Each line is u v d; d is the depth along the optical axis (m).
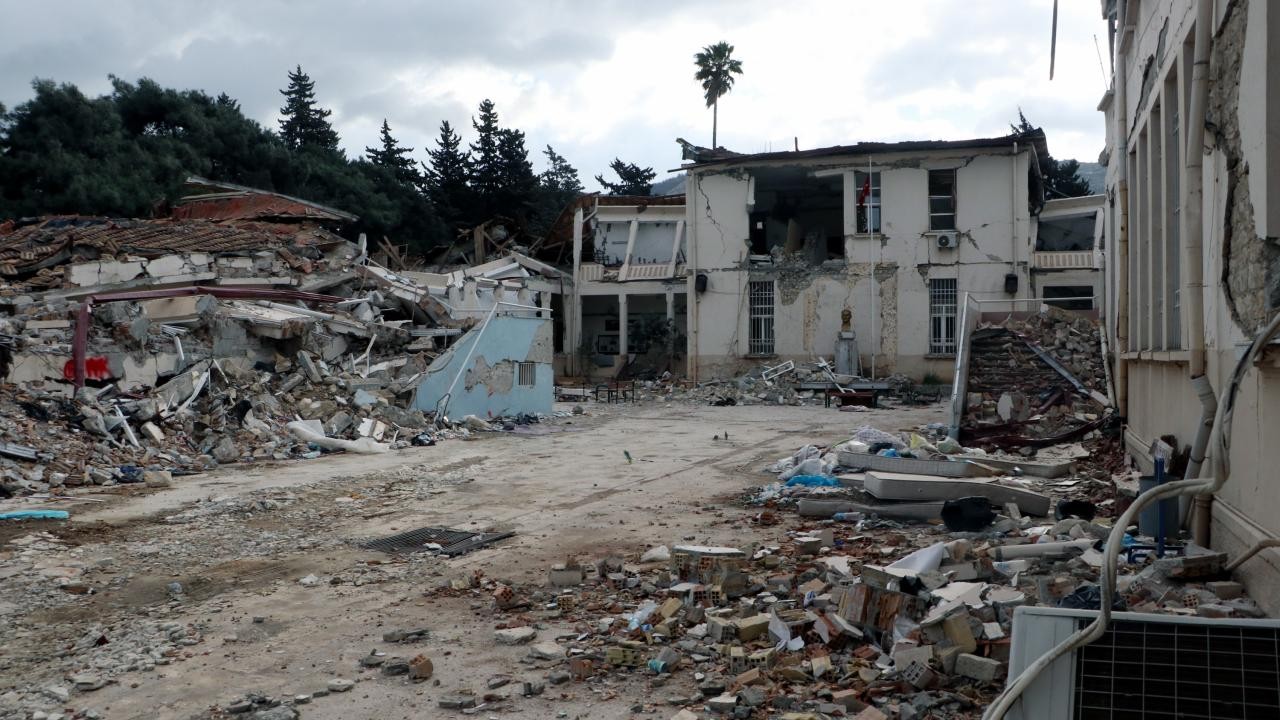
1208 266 7.38
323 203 52.69
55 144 40.66
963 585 6.32
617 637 6.14
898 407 28.86
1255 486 6.16
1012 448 15.51
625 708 5.04
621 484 13.37
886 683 5.11
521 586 7.66
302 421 17.86
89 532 9.98
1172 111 9.76
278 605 7.24
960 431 16.34
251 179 50.06
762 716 4.82
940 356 33.16
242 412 17.09
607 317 44.12
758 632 5.95
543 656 5.83
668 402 31.52
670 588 7.07
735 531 9.79
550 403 25.97
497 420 22.81
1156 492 3.70
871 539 9.11
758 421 24.02
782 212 40.19
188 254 23.78
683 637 6.09
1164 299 9.91
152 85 49.09
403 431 18.95
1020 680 3.40
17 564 8.52
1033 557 7.72
